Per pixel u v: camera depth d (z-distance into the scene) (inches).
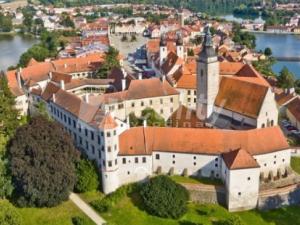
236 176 5054.1
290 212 5177.2
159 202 4997.5
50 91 7229.3
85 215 5054.1
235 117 6392.7
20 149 5265.8
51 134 5300.2
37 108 7583.7
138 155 5447.8
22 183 5191.9
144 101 7140.8
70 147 5378.9
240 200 5147.6
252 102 6200.8
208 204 5236.2
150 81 7303.2
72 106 6230.3
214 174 5457.7
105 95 6919.3
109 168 5339.6
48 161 5132.9
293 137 6658.5
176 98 7357.3
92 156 5703.7
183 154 5457.7
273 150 5457.7
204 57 6466.5
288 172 5615.2
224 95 6604.3
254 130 5541.3
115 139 5295.3
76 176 5423.2
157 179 5206.7
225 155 5275.6
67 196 5290.4
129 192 5374.0
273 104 6195.9
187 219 4985.2
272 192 5236.2
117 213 5073.8
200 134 5536.4
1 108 6505.9
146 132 5605.3
